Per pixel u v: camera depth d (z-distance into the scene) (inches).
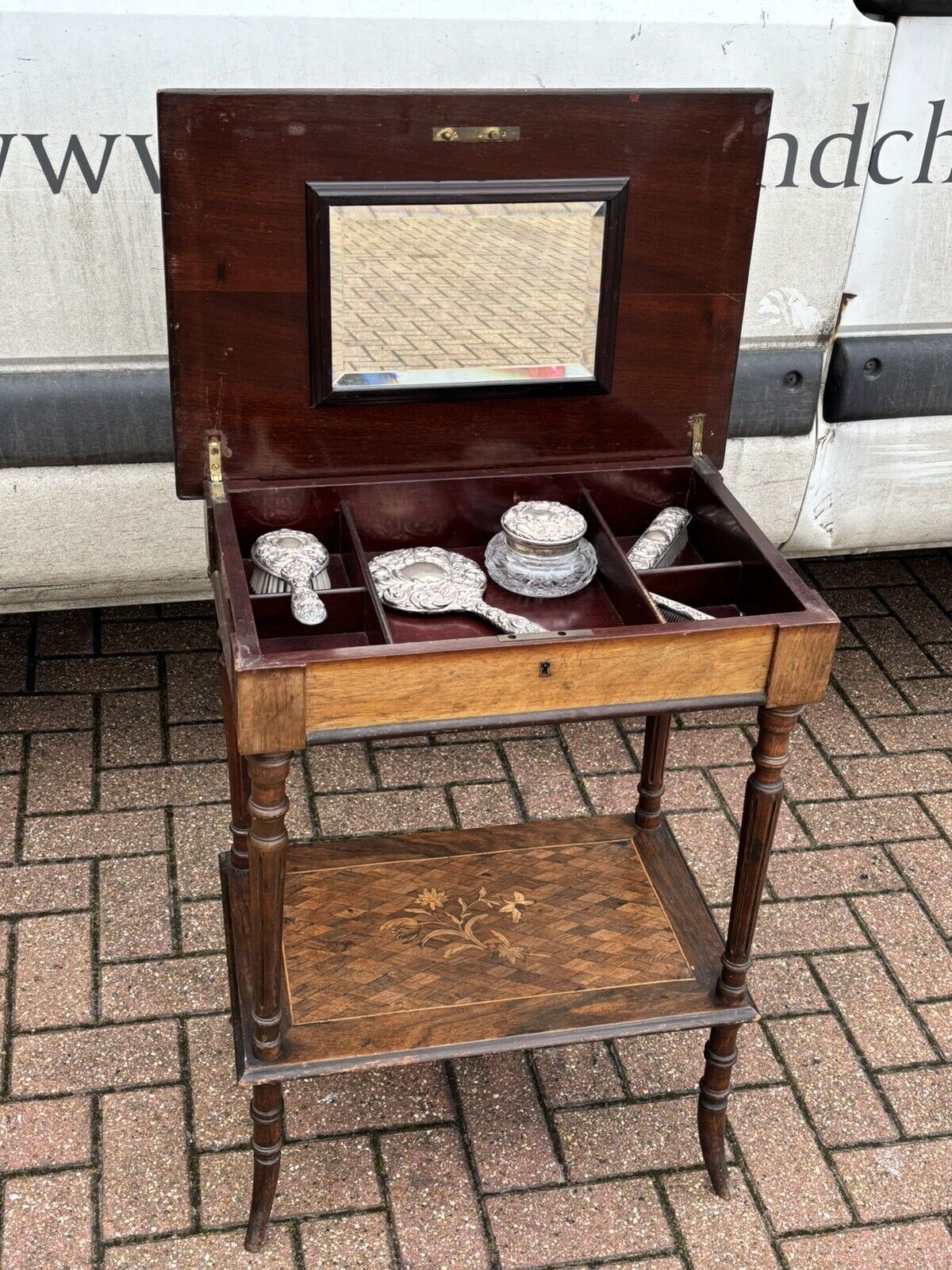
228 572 78.4
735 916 87.1
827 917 119.6
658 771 106.3
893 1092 103.0
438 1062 103.4
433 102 81.7
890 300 125.3
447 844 106.7
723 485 94.4
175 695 142.8
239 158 80.4
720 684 78.7
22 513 119.3
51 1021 104.1
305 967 92.4
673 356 94.8
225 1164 94.3
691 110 85.4
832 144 114.3
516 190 85.0
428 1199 92.9
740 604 90.8
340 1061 84.0
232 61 102.7
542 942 95.9
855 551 143.5
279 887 78.1
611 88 91.0
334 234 83.7
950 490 137.6
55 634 151.6
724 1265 89.5
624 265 90.1
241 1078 82.0
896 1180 96.0
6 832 122.6
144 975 108.9
